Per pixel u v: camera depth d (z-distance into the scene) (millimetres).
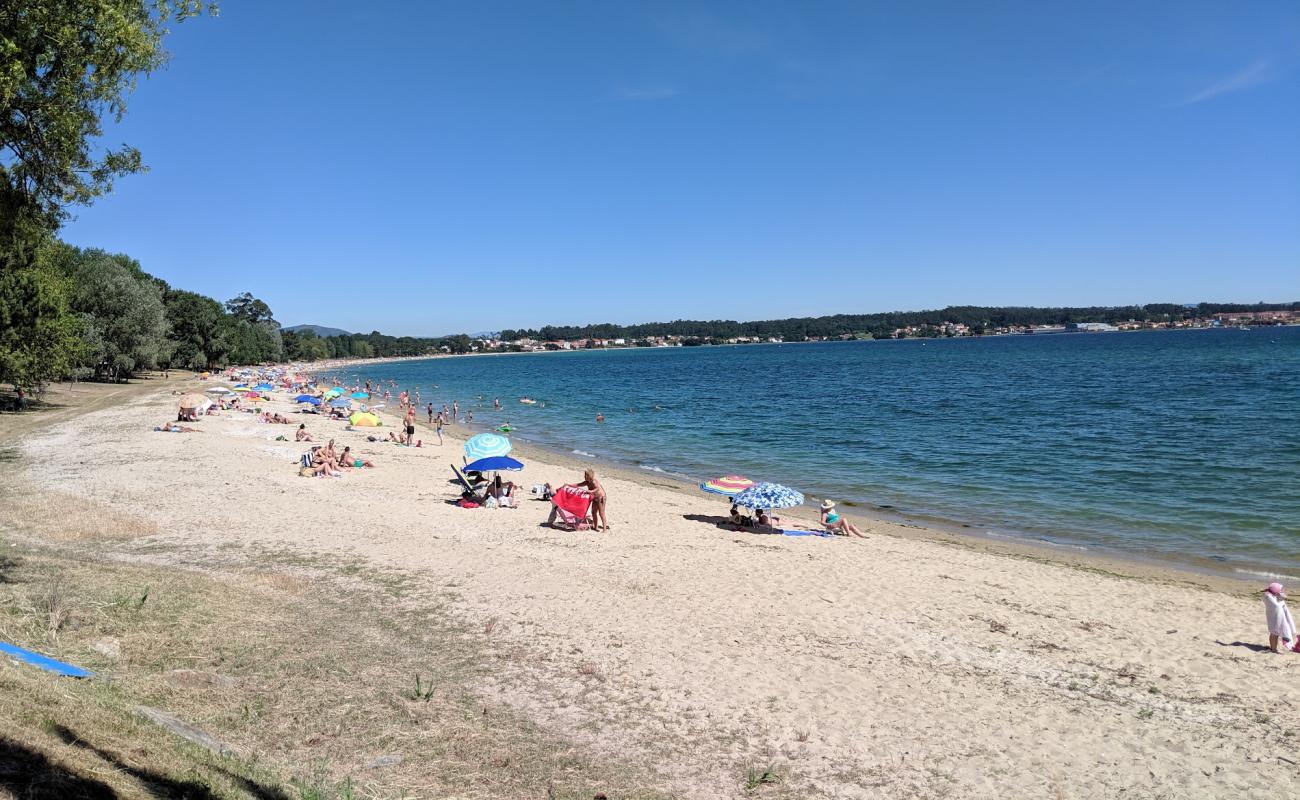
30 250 40125
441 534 19719
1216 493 27219
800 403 67250
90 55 9922
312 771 7609
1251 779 8836
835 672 11633
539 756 8727
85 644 9820
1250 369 86688
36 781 4887
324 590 14484
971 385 81062
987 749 9438
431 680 10602
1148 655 12719
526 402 74375
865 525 23812
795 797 8250
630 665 11594
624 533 20828
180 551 16750
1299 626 14719
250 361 143000
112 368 72312
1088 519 24281
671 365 168375
